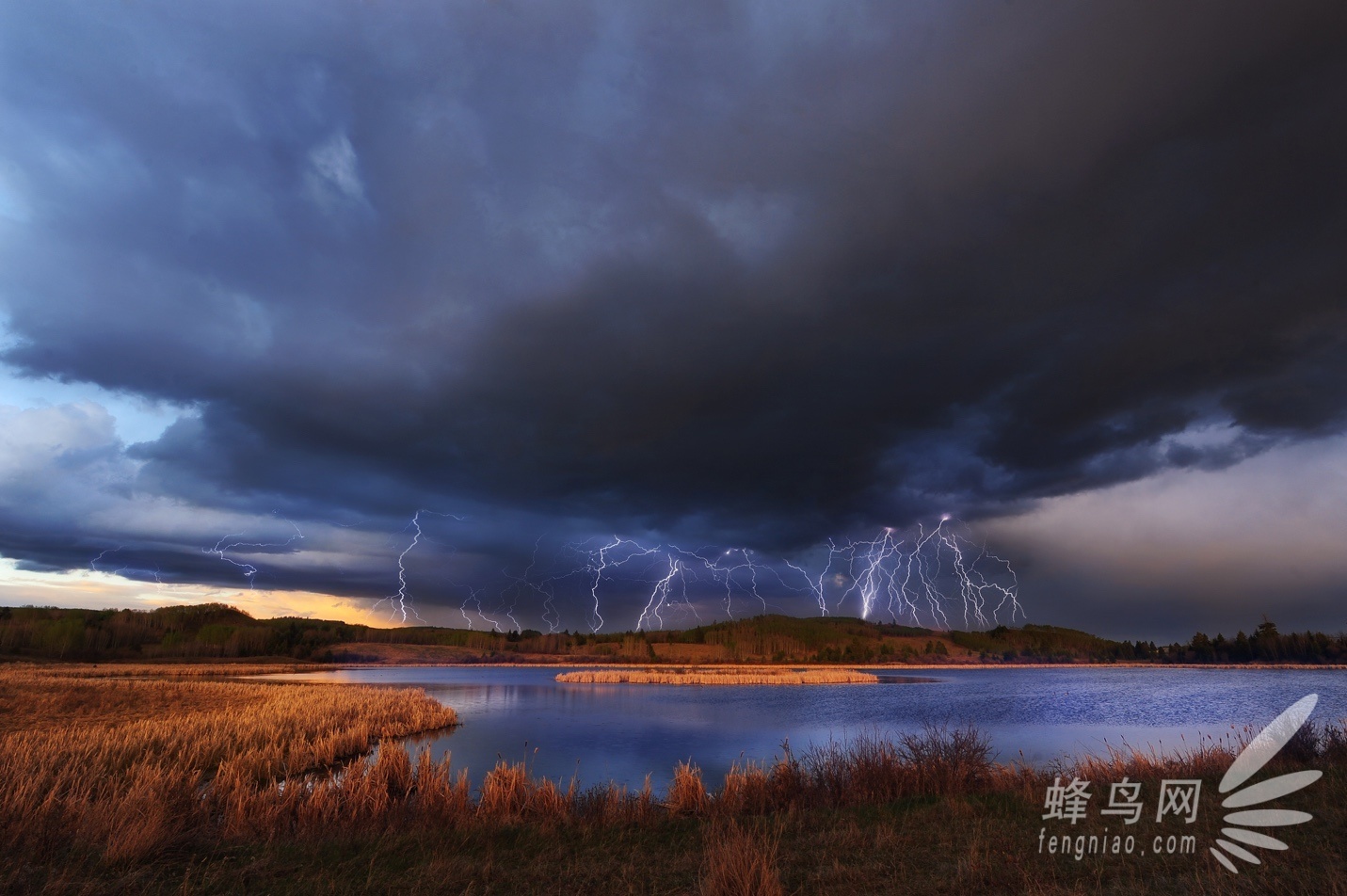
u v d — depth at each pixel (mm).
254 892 8211
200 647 148500
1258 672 125875
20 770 13242
